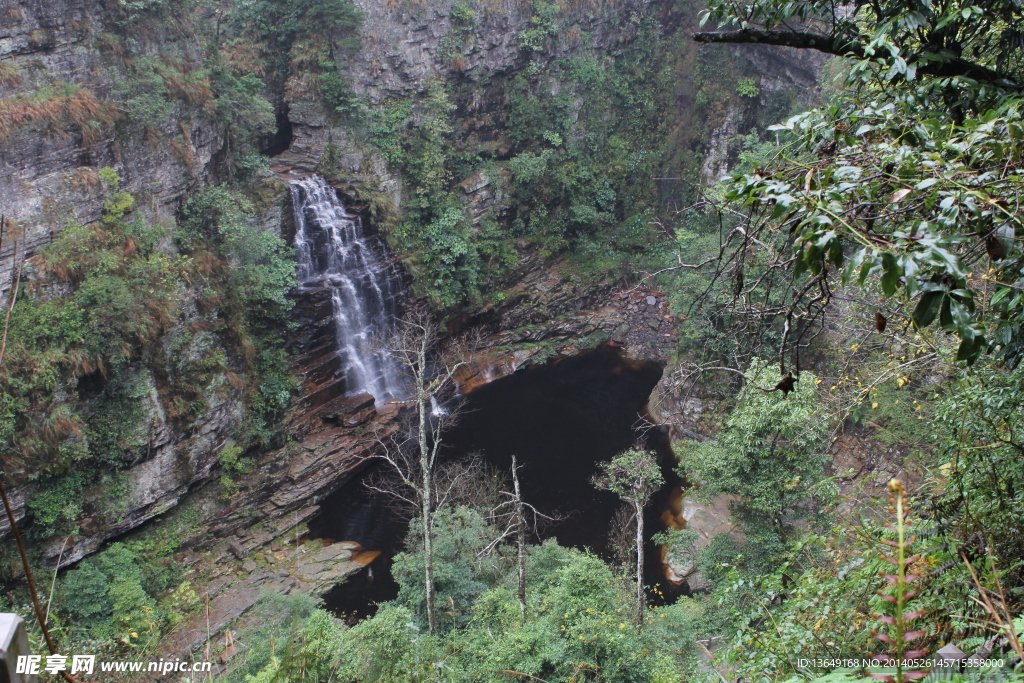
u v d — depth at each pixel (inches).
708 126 1770.4
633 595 813.2
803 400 625.0
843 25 205.9
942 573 162.7
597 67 1685.5
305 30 1325.0
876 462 808.9
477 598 826.8
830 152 165.8
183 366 1006.4
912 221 133.8
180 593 894.4
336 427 1232.2
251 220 1160.2
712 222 1604.3
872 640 180.9
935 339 288.5
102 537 907.4
